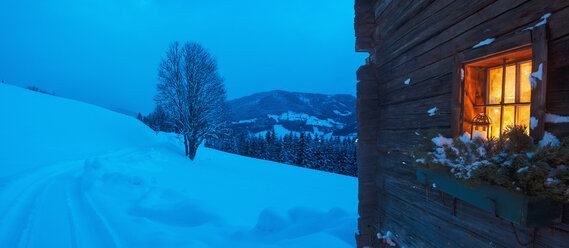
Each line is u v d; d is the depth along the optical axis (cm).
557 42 150
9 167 988
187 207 722
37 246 443
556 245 149
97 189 839
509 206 154
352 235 563
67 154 1417
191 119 1994
